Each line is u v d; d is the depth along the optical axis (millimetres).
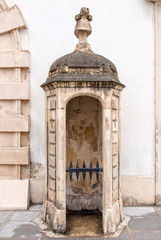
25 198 3623
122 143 3883
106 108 2785
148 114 3904
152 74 3900
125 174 3877
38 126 3863
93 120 3504
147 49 3889
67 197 3529
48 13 3857
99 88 2764
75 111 3504
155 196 3855
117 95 3025
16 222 3113
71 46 3867
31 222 3111
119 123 3143
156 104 3873
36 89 3863
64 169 2814
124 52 3875
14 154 3754
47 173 3133
